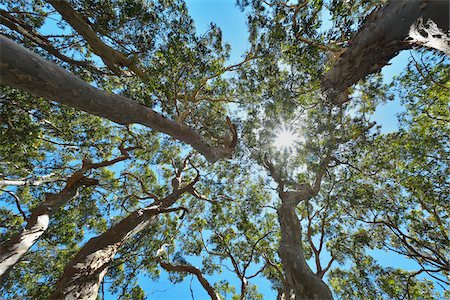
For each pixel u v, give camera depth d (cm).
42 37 848
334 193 1064
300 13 823
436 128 908
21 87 255
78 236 1374
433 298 984
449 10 258
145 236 1198
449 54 282
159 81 751
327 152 868
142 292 1138
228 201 1417
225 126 1158
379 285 1009
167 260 1210
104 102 370
